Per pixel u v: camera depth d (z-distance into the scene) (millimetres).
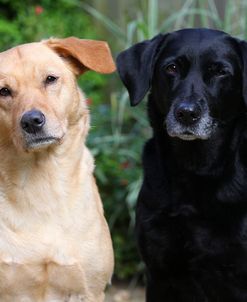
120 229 8211
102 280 5348
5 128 5105
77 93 5332
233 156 5539
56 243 5121
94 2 9969
